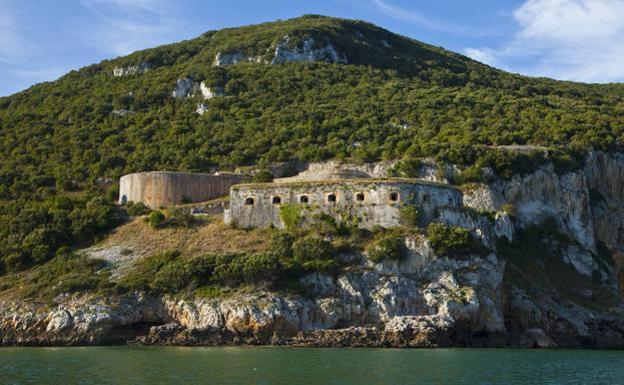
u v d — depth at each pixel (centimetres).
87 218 9088
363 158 11200
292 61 15662
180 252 8188
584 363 6394
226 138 12212
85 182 11094
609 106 14550
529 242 10069
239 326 7031
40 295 7694
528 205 10500
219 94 13838
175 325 7231
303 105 13450
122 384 4912
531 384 5191
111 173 11225
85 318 7169
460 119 12706
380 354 6369
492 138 11688
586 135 11719
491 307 7688
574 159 11031
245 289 7381
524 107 13412
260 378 5109
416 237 7944
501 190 10412
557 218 10544
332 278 7562
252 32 16962
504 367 5884
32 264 8475
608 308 9325
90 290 7606
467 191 10250
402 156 11056
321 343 6925
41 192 10694
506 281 8625
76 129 12706
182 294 7450
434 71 16425
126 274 7881
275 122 12719
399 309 7388
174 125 12688
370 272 7638
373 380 5081
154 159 11581
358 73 15338
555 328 8519
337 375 5234
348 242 8056
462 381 5153
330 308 7269
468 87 15300
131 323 7312
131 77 15138
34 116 13312
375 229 8231
